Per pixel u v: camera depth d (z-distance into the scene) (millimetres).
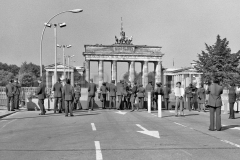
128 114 28672
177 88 27484
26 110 34250
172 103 38281
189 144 13523
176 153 11641
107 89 35281
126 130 17906
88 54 117062
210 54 70438
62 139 14898
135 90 32250
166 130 18047
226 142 14039
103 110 33938
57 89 30172
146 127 19344
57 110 31281
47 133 16938
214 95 17797
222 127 19734
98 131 17469
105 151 12016
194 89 36500
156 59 120688
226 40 69688
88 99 33906
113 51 118375
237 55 68875
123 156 11125
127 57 119188
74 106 35312
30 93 38844
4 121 23031
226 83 63875
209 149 12422
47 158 10914
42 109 28391
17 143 13922
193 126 20062
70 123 21516
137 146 13023
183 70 124562
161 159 10664
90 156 11148
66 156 11195
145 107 37156
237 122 23125
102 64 118812
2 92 39656
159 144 13500
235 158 10836
